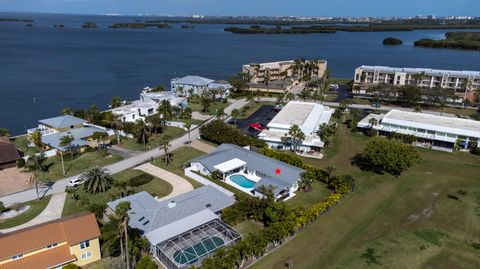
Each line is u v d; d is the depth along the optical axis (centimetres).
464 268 5078
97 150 9444
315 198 7169
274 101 15662
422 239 5744
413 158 7975
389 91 15575
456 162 9150
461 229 6047
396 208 6744
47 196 6981
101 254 5147
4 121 12569
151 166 8556
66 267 4616
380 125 11269
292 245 5569
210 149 9788
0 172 8012
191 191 6756
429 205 6869
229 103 15288
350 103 15200
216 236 5406
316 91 17012
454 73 17212
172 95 14650
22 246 4528
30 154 9112
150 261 4784
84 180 7288
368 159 8800
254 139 9712
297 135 9388
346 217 6400
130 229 5203
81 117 11550
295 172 7631
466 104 15250
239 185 7556
